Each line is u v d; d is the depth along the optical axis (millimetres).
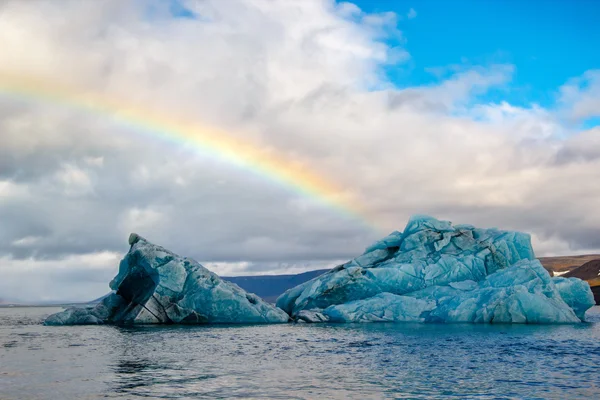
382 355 43312
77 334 63906
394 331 62344
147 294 80500
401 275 80188
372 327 68250
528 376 33656
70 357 43062
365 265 87562
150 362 40250
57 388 30406
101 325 77625
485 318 69500
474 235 87500
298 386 30797
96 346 50938
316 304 84938
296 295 90125
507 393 28922
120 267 80938
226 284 80000
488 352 44188
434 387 30453
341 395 28438
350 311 77500
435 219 89000
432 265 80000
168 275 76812
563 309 70000
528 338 53312
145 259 76250
